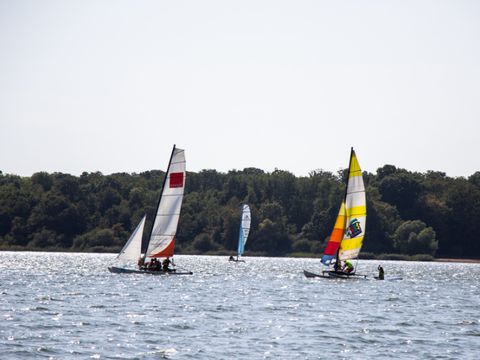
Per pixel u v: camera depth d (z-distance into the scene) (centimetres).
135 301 16700
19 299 16612
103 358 10225
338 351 11150
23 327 12406
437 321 14738
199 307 15850
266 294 19412
